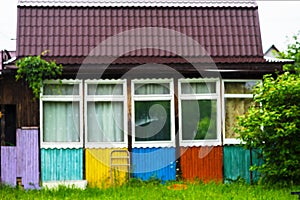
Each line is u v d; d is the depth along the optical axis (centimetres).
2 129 1623
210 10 1770
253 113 1549
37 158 1606
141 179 1627
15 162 1605
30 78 1586
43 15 1727
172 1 1781
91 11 1744
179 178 1636
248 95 1669
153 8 1759
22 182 1602
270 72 1652
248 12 1778
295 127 1499
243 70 1634
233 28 1745
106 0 1769
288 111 1512
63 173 1612
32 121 1614
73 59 1648
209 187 1548
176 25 1734
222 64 1634
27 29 1700
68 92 1627
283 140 1545
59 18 1725
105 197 1396
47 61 1636
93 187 1584
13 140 1680
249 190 1505
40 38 1689
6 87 1609
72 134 1631
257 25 1761
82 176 1616
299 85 1516
